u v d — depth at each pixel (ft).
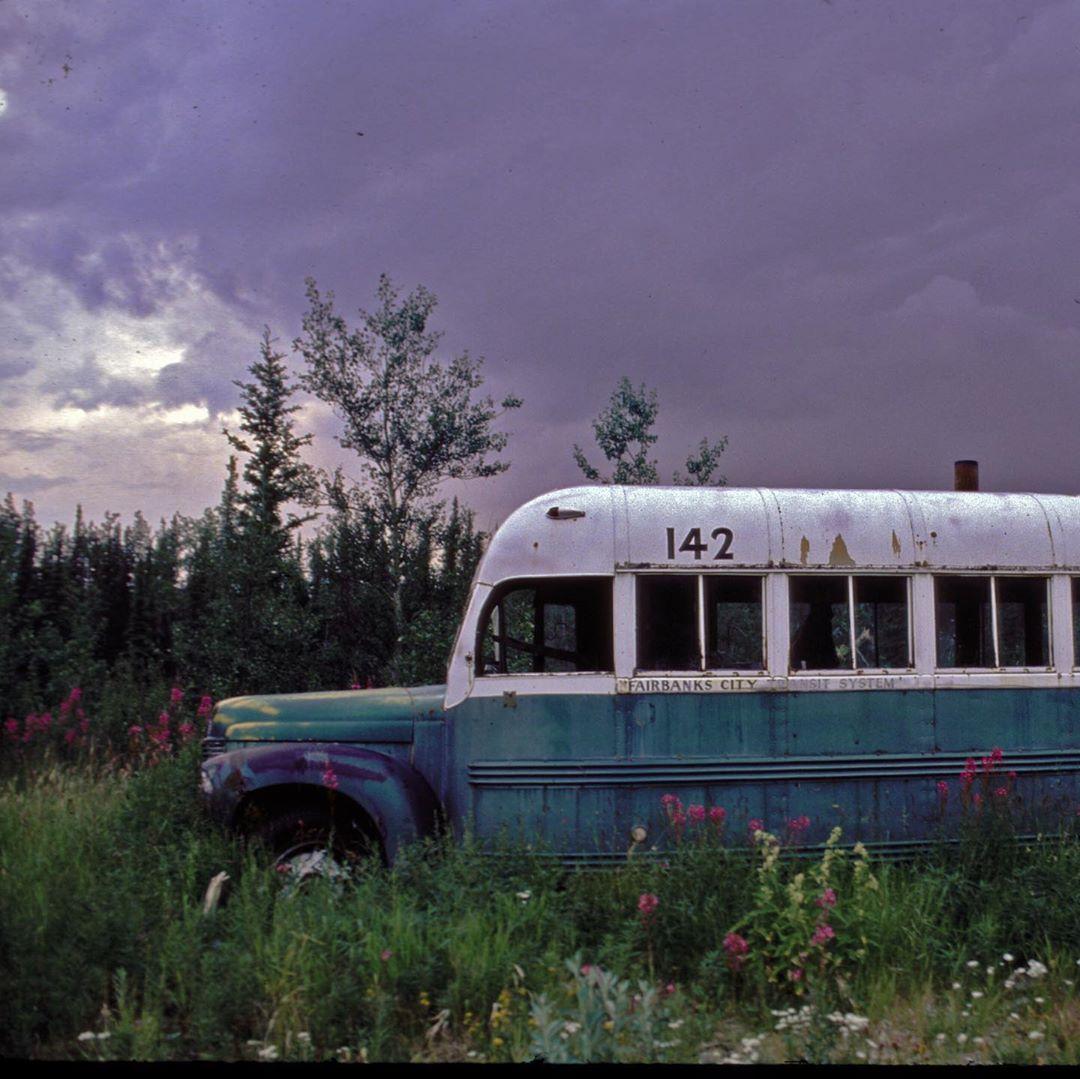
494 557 21.79
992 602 22.91
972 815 21.57
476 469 47.11
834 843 20.94
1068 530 23.39
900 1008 16.39
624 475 48.16
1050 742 22.75
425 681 41.52
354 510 46.62
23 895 17.83
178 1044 14.60
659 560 21.81
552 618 22.11
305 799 21.93
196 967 16.01
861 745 21.91
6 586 42.39
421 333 47.37
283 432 50.55
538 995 14.84
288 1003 14.74
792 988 16.85
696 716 21.47
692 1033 14.82
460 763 21.29
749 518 22.22
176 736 36.94
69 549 60.64
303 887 19.81
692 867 19.13
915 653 22.40
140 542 66.33
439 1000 15.30
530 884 19.08
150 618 61.62
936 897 19.54
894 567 22.47
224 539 47.83
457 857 19.22
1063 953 17.76
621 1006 13.09
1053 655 23.02
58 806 26.58
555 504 21.98
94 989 15.31
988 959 17.66
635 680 21.36
